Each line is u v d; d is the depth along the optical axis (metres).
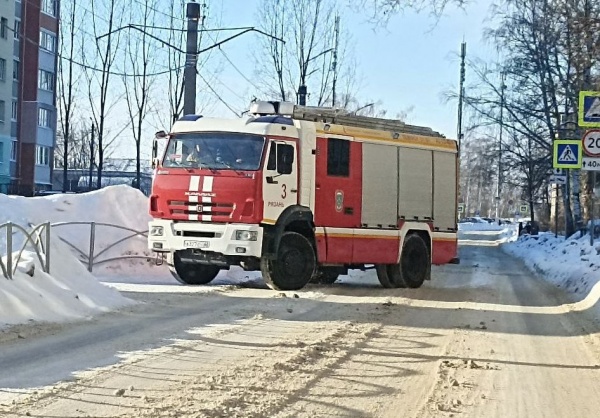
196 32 22.98
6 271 11.91
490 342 11.84
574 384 9.23
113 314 12.81
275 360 9.61
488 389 8.77
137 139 38.06
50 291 12.48
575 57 18.23
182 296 15.66
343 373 9.17
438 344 11.45
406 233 19.72
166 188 17.22
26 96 61.12
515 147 42.09
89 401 7.35
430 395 8.36
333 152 18.08
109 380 8.23
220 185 16.75
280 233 16.97
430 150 20.38
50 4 64.12
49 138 63.81
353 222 18.47
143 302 14.42
